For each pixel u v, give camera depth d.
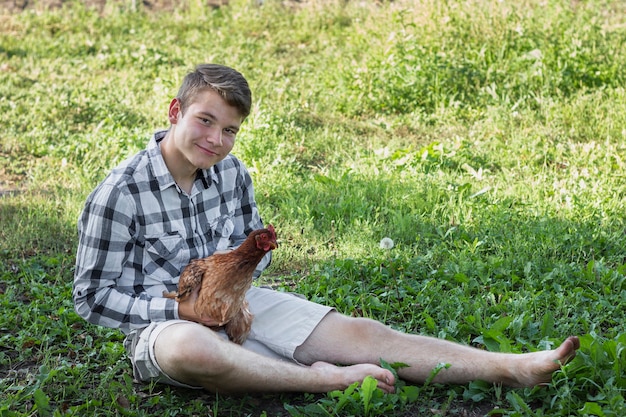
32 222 6.22
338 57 10.99
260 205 6.60
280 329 3.78
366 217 6.29
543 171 7.22
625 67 9.68
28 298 5.01
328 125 8.89
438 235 5.87
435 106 9.31
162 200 3.64
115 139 7.98
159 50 11.65
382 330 3.80
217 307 3.49
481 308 4.54
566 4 10.60
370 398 3.54
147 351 3.48
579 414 3.41
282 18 13.42
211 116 3.49
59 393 3.81
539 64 9.52
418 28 10.48
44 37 12.63
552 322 4.19
